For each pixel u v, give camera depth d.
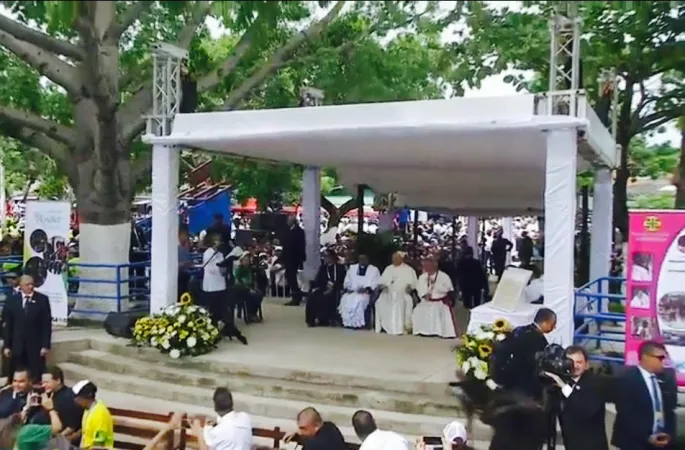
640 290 8.58
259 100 17.50
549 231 9.46
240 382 10.21
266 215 23.50
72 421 7.24
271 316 15.12
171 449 7.19
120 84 14.88
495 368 7.25
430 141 11.05
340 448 6.40
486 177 17.19
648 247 8.53
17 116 13.42
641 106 18.41
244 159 15.09
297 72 17.31
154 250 12.21
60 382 7.52
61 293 13.05
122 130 13.48
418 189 19.20
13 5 4.25
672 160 23.97
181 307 11.55
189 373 10.68
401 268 13.35
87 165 13.72
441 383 9.42
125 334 12.22
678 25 14.84
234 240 19.78
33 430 5.89
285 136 10.91
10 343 10.16
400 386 9.57
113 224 13.76
